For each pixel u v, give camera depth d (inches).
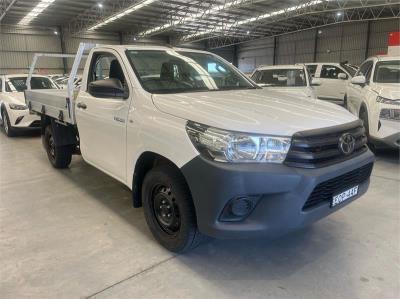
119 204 142.1
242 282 90.0
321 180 81.7
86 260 99.8
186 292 85.9
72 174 183.8
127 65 117.8
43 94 186.1
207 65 136.8
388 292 85.4
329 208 89.6
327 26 1035.3
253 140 80.4
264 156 80.5
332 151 87.0
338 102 449.1
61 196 151.5
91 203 143.3
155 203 105.5
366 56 959.0
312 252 104.5
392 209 135.0
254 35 1182.3
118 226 121.8
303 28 1065.5
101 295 84.7
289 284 89.0
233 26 1008.2
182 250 99.5
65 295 84.7
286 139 81.2
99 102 128.4
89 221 126.0
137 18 893.2
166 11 818.8
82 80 145.7
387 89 202.2
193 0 722.8
